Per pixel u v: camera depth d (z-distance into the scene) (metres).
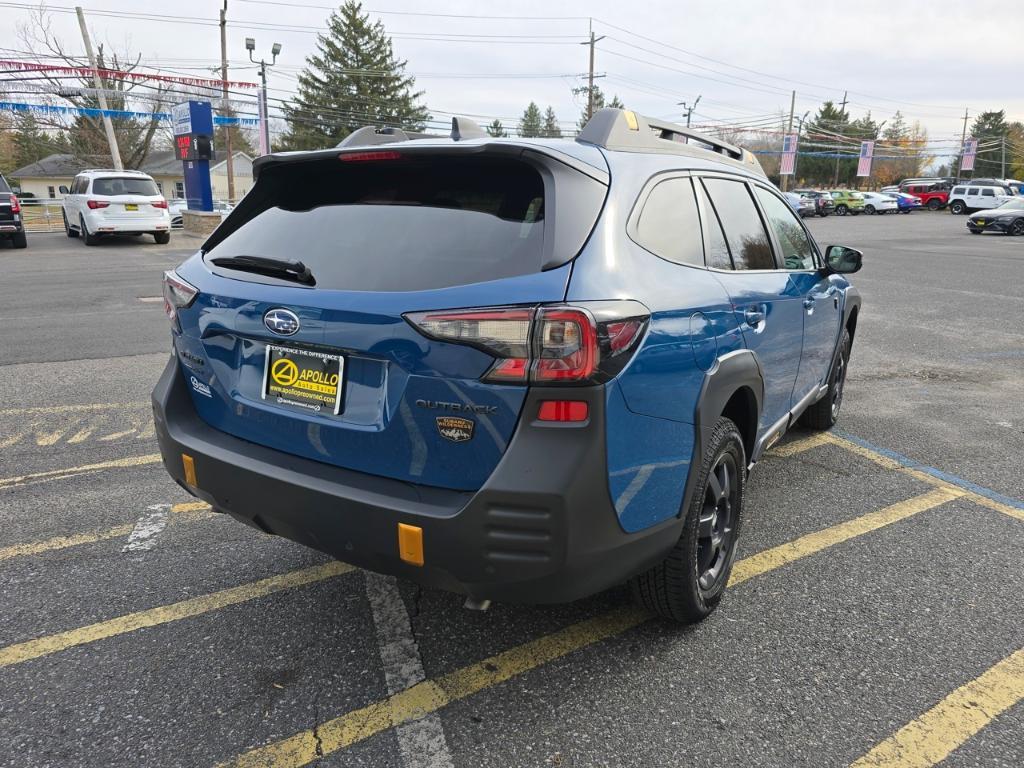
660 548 2.47
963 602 3.12
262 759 2.23
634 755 2.26
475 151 2.33
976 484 4.43
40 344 7.89
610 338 2.11
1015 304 11.38
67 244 20.53
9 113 49.66
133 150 52.50
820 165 90.00
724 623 2.96
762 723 2.39
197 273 2.79
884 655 2.75
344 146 3.02
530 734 2.34
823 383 4.78
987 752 2.28
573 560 2.12
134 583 3.23
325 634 2.88
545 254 2.15
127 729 2.35
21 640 2.81
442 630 2.90
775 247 3.71
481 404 2.08
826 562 3.46
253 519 2.57
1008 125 104.75
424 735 2.34
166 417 2.80
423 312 2.11
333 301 2.28
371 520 2.22
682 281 2.60
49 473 4.42
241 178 82.25
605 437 2.11
